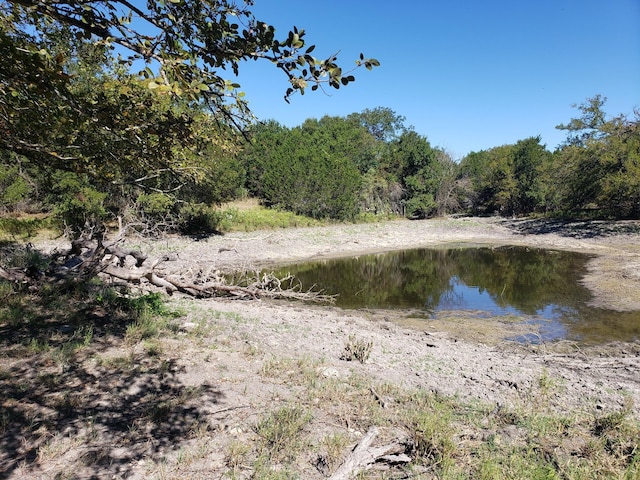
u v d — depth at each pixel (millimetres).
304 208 35500
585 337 10516
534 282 17156
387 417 5035
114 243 9711
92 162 4570
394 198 45594
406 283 17391
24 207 20469
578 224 32156
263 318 10117
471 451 4363
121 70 4668
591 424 5156
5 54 2898
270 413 4781
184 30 2793
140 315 8062
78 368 5434
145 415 4469
